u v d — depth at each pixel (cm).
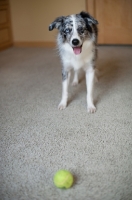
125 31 393
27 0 428
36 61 343
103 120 175
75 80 245
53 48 424
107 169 126
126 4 373
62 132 162
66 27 177
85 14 178
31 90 238
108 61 315
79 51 176
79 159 135
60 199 110
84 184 117
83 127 167
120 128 163
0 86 253
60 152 141
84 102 206
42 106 203
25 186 118
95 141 150
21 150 146
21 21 448
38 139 156
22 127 172
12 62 346
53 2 412
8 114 192
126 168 126
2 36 433
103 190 113
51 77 271
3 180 123
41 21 435
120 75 262
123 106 193
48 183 119
